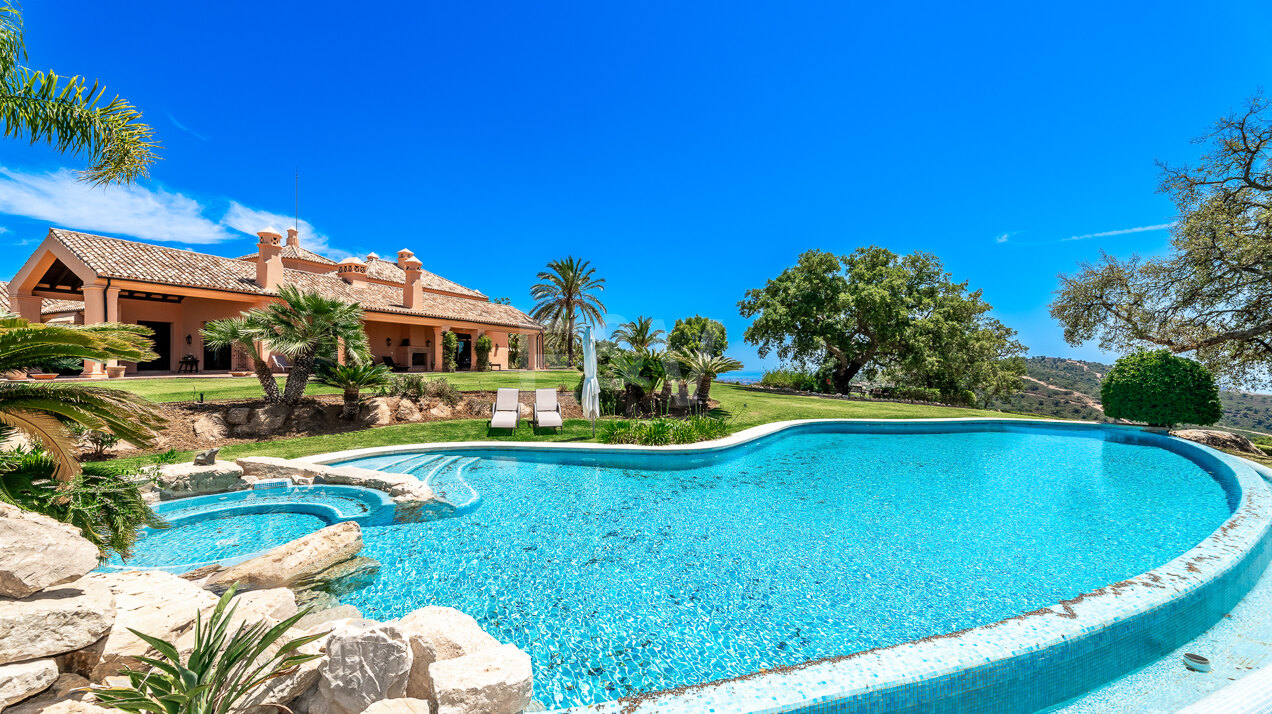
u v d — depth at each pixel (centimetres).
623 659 342
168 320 2064
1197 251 1536
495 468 928
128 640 247
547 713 234
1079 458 1076
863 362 3150
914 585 459
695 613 406
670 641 364
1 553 207
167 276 1808
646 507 700
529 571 488
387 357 2581
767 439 1233
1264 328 1455
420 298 2642
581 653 348
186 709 183
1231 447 1109
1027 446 1233
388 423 1256
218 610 212
